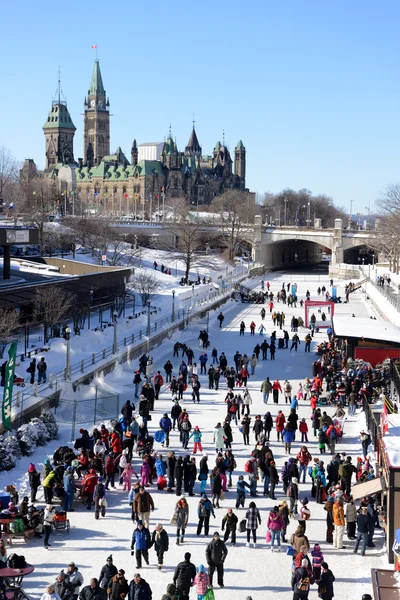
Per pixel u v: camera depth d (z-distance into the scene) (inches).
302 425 1907.0
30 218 6269.7
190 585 1034.1
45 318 2819.9
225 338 3597.4
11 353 1734.7
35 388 1978.3
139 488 1327.5
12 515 1264.8
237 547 1296.8
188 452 1798.7
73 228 6407.5
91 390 2295.8
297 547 1147.9
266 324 4052.7
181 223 7234.3
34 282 3253.0
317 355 3139.8
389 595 1019.9
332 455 1779.0
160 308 4121.6
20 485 1517.0
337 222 7775.6
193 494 1519.4
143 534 1192.2
